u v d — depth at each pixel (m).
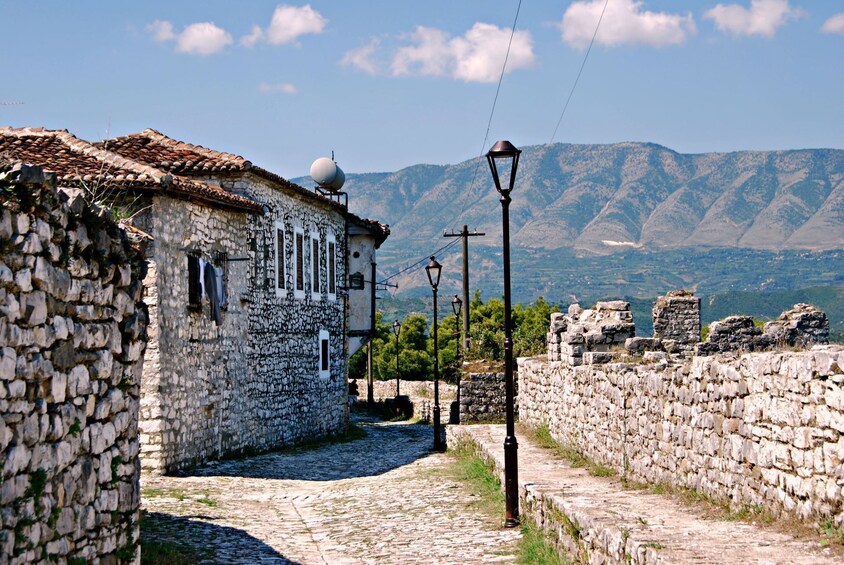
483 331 44.38
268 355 29.83
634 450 15.49
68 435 8.59
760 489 10.68
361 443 34.03
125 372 10.09
